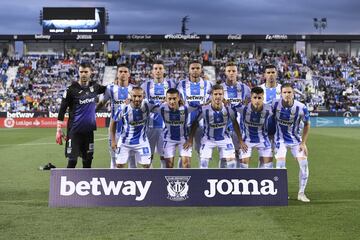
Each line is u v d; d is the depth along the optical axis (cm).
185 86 1049
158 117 1044
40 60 4928
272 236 645
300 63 4969
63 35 4825
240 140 968
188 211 787
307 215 765
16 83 4612
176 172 821
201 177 823
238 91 1036
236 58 5009
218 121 942
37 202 866
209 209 801
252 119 952
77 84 962
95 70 4809
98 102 1041
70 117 964
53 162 1516
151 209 798
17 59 4956
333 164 1465
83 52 5075
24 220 728
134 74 4700
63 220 727
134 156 998
